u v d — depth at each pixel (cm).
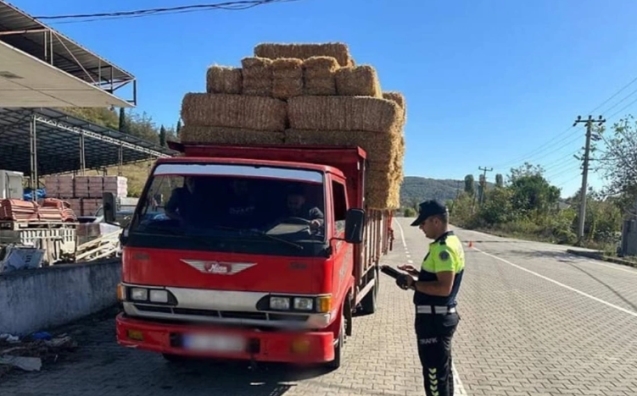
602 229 4003
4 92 1505
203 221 484
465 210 8075
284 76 731
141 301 467
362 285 748
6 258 827
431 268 416
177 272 460
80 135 3453
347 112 704
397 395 525
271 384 544
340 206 572
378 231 916
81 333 728
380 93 820
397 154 789
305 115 714
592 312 1038
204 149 636
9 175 2111
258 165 512
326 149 628
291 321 459
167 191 500
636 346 764
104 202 527
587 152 3728
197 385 536
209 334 455
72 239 1770
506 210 6231
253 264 456
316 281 458
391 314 927
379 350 689
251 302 455
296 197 496
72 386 525
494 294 1235
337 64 748
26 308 686
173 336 460
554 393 554
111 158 4684
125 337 471
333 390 532
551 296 1232
